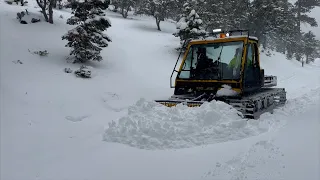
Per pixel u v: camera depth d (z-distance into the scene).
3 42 13.07
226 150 4.80
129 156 4.88
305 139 4.88
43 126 7.42
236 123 5.82
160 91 12.87
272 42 45.47
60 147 5.73
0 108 7.89
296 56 48.16
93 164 4.60
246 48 7.30
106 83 12.30
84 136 6.52
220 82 7.33
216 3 29.88
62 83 10.87
